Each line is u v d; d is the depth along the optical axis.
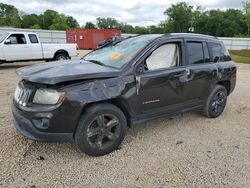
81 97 3.30
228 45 52.16
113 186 2.99
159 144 4.06
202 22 91.38
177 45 4.49
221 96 5.38
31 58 12.86
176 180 3.13
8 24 85.69
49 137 3.27
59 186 2.96
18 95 3.57
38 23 94.00
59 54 13.84
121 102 3.74
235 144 4.16
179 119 5.23
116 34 38.09
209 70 4.92
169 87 4.23
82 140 3.43
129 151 3.80
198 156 3.72
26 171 3.21
